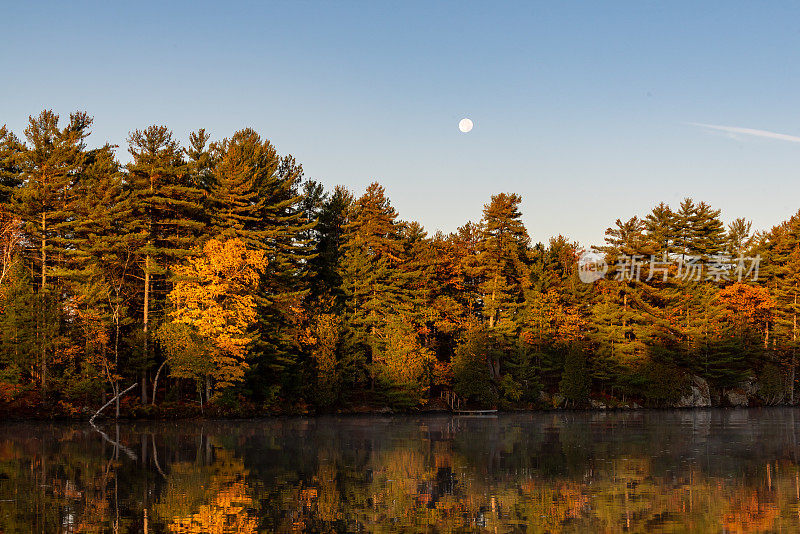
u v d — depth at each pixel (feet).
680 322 280.92
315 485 85.35
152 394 198.18
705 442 137.08
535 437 148.05
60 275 178.09
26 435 138.82
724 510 71.77
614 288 282.77
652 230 295.07
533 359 271.08
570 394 258.57
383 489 83.30
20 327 167.43
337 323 224.33
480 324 253.85
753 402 290.15
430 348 254.68
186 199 201.16
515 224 262.47
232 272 184.85
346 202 265.13
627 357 269.44
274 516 68.23
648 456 114.62
